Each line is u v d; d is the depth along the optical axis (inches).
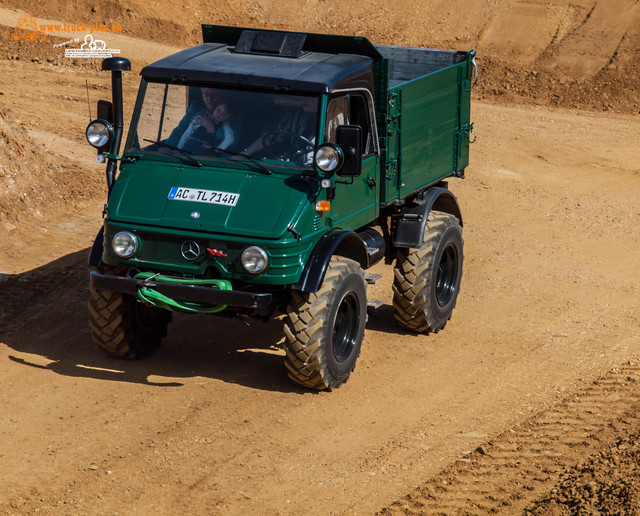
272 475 581.3
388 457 612.4
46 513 525.0
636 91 2359.7
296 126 664.4
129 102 1989.4
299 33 719.7
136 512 530.9
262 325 858.8
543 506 539.5
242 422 653.3
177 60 703.1
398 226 792.3
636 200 1518.2
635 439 634.2
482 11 2913.4
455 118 864.9
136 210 661.9
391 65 955.3
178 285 643.5
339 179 672.4
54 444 609.6
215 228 637.3
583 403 708.7
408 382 746.8
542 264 1130.7
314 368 677.3
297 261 643.5
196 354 781.9
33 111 1781.5
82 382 709.9
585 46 2605.8
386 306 938.1
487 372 774.5
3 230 1093.8
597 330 888.9
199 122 684.7
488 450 622.8
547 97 2367.1
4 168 1194.6
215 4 3102.9
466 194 1508.4
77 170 1370.6
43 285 937.5
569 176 1669.5
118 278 661.9
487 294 996.6
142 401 681.0
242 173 663.1
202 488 561.6
